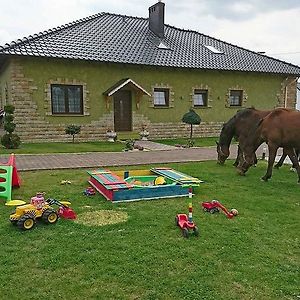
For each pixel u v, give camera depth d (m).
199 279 3.90
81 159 12.30
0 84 22.81
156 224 5.65
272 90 24.31
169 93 20.89
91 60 18.11
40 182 8.67
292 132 8.49
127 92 19.86
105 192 7.29
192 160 12.35
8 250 4.61
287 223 5.83
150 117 20.53
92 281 3.82
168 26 26.28
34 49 17.34
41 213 5.60
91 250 4.62
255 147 9.66
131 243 4.86
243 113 10.41
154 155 13.58
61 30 20.30
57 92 18.05
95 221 5.79
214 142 19.03
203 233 5.29
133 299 3.50
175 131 21.33
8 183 7.05
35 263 4.24
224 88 22.58
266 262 4.36
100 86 18.98
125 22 24.03
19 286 3.71
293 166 9.83
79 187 8.18
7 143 14.92
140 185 7.70
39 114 17.61
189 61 21.23
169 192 7.40
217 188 8.24
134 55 19.92
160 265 4.21
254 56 25.25
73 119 18.48
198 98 22.08
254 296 3.59
